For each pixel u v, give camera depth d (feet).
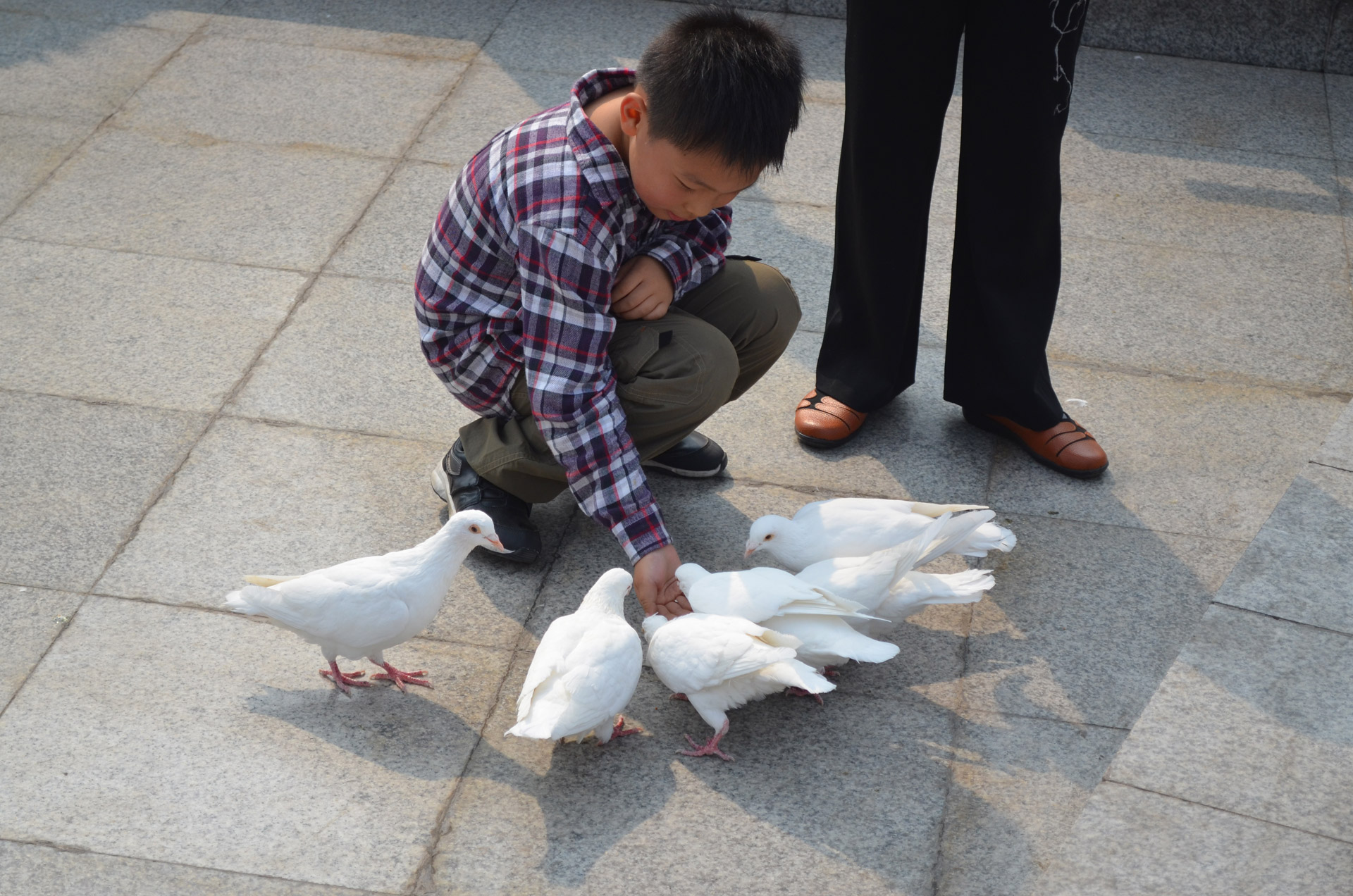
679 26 8.71
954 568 11.51
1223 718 9.16
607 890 8.40
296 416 13.16
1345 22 20.59
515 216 9.56
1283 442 13.17
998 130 11.16
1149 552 11.69
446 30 21.62
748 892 8.41
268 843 8.65
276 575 11.05
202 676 10.03
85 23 21.27
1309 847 8.16
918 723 9.83
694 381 10.61
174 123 18.61
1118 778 8.72
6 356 13.76
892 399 13.35
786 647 9.11
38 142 17.90
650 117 8.64
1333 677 9.51
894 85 11.09
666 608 10.00
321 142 18.37
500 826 8.85
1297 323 15.12
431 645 10.48
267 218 16.58
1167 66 21.08
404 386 13.73
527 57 20.79
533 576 11.31
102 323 14.42
